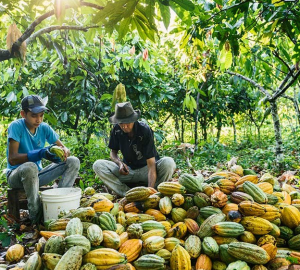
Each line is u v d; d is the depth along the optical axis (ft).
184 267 7.16
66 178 13.25
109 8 5.54
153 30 6.40
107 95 19.39
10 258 8.37
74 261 6.55
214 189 9.64
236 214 8.28
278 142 19.90
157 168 14.30
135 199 9.92
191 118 35.17
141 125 13.80
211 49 19.79
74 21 11.77
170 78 31.01
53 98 24.12
